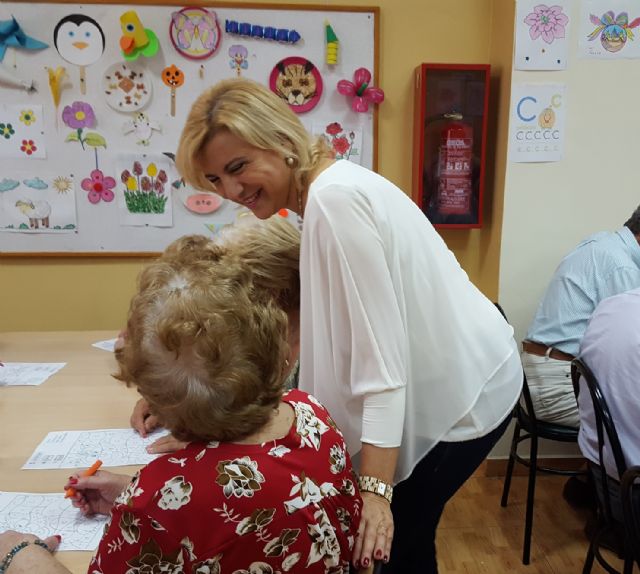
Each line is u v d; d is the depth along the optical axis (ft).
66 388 5.10
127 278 8.67
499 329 4.12
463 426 3.88
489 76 7.79
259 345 2.29
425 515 4.20
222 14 7.87
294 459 2.34
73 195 8.28
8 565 2.55
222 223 8.51
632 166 7.75
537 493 7.97
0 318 8.71
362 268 3.24
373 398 3.32
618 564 6.43
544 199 7.80
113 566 2.15
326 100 8.22
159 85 8.03
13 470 3.65
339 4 8.00
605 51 7.39
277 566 2.22
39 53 7.84
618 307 4.74
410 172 8.59
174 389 2.21
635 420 4.48
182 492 2.13
